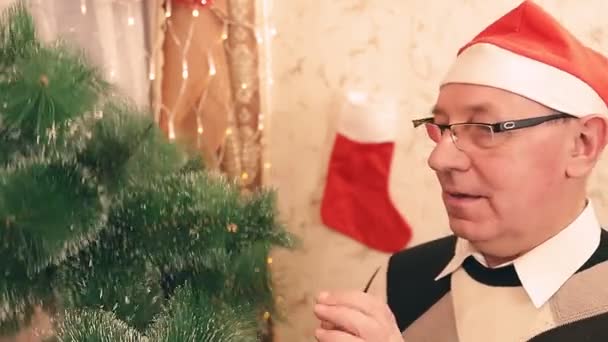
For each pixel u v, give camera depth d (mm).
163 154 740
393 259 1032
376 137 1405
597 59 865
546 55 789
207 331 639
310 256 1513
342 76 1467
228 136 1310
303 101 1500
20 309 650
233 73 1329
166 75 1250
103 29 1103
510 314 808
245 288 789
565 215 802
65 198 624
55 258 624
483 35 867
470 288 865
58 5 1100
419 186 1427
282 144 1521
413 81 1416
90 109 634
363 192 1437
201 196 720
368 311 741
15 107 587
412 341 903
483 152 772
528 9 836
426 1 1390
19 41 646
